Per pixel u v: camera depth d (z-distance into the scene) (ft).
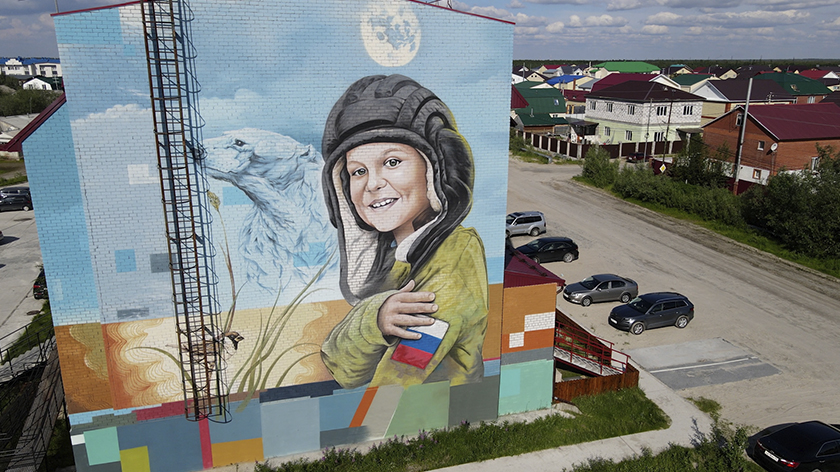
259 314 49.60
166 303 47.16
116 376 47.85
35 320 83.76
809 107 177.88
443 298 54.13
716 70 477.77
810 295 92.43
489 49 48.88
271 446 53.31
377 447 54.80
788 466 50.57
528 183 171.94
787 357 72.90
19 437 50.42
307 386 52.60
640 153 203.62
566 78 408.87
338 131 47.11
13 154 225.15
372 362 53.78
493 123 50.78
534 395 60.70
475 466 52.54
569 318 76.48
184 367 49.06
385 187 49.52
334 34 44.98
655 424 58.90
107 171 43.04
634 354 73.56
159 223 45.09
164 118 42.75
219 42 42.75
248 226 47.26
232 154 45.29
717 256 110.63
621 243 117.91
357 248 50.52
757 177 169.17
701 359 72.33
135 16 40.63
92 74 40.88
